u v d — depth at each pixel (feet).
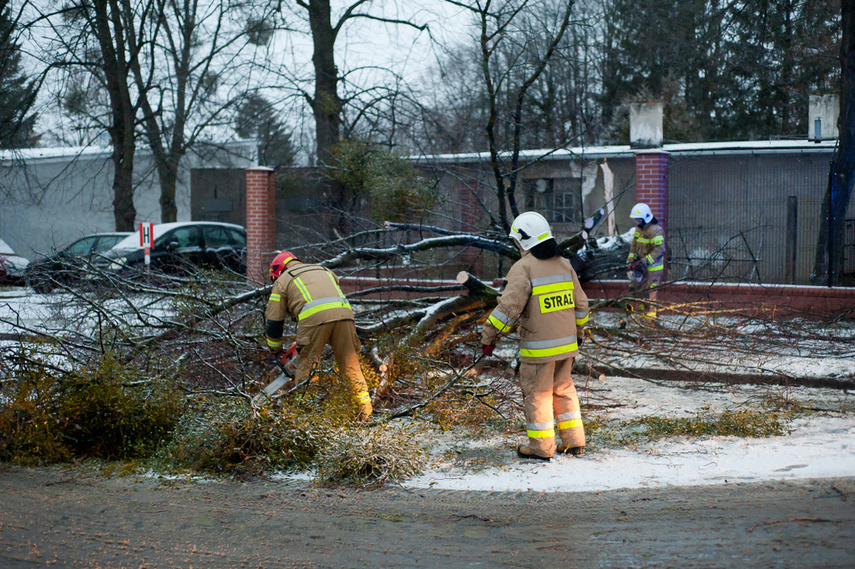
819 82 83.51
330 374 20.76
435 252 43.52
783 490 14.62
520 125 30.63
